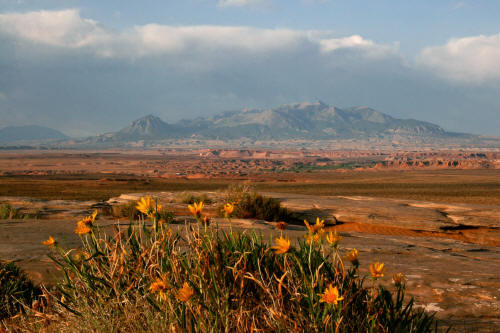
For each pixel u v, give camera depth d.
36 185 91.44
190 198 18.41
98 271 2.49
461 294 4.50
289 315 1.93
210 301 2.01
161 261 2.27
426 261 6.86
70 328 2.47
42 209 17.91
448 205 17.77
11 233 9.48
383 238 10.10
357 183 120.12
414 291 4.62
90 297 2.46
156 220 2.43
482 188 96.38
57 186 90.25
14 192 72.00
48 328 2.76
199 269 2.07
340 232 11.12
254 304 2.11
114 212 15.19
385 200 19.52
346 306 1.87
